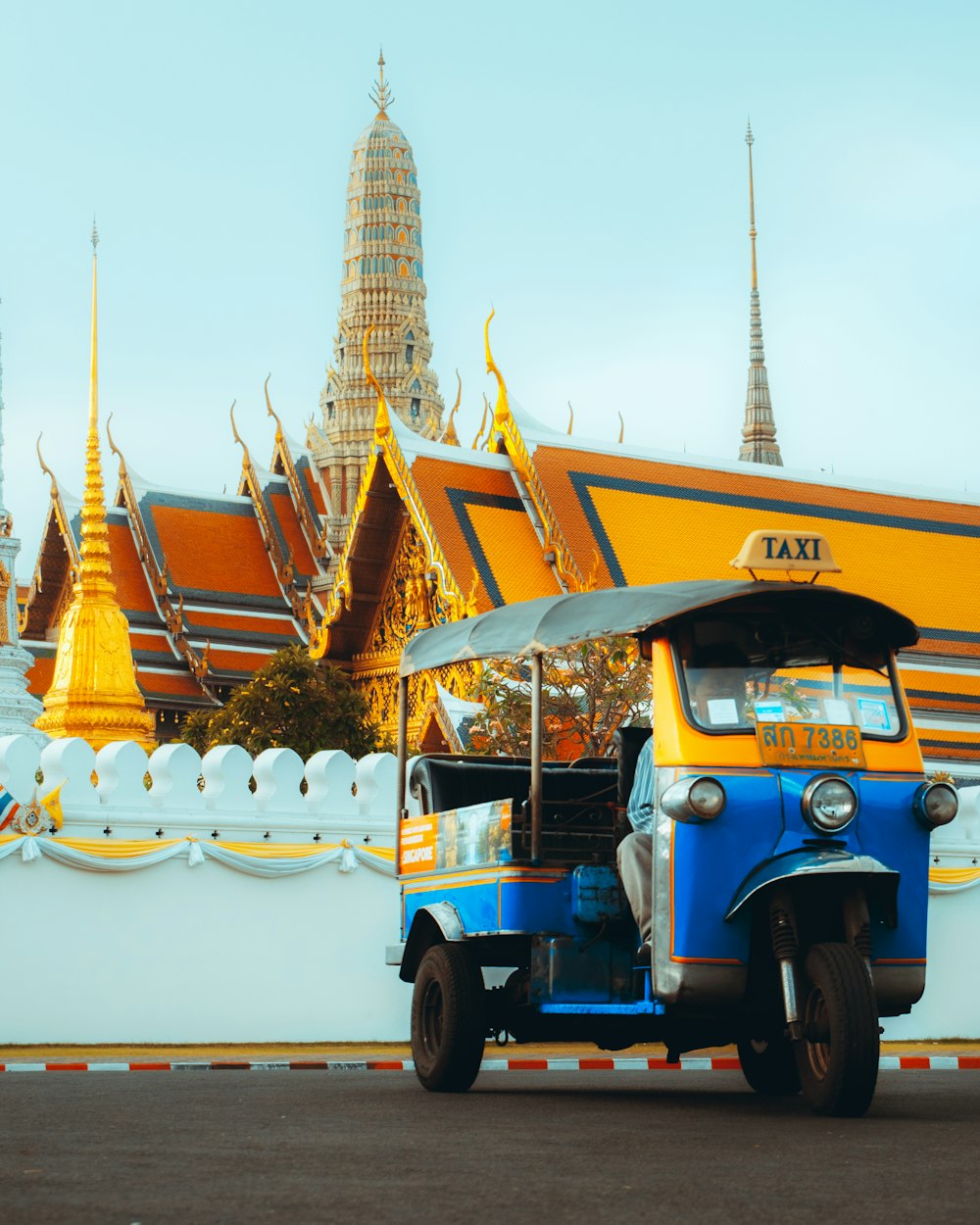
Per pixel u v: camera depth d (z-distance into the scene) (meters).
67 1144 9.92
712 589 12.02
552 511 54.97
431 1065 13.61
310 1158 9.30
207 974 20.30
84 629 52.78
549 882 13.02
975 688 60.06
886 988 11.78
